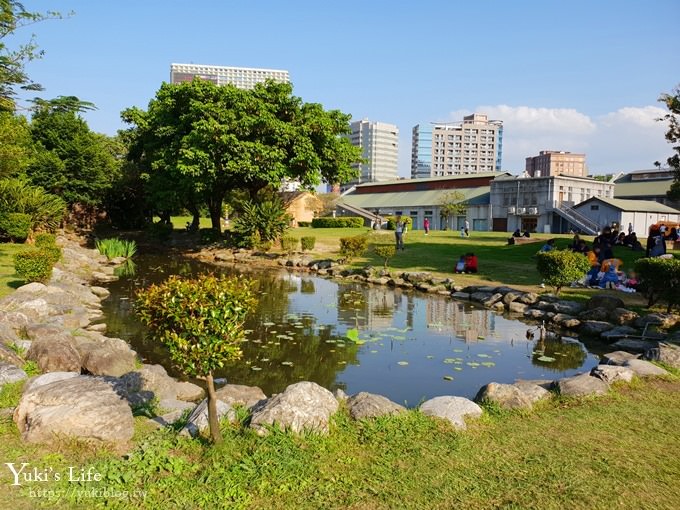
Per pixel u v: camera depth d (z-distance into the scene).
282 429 4.17
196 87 25.91
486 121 157.00
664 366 6.89
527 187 49.69
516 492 3.47
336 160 27.62
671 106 16.77
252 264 23.09
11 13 16.02
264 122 24.30
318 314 11.93
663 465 3.95
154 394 5.56
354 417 4.66
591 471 3.80
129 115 29.52
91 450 3.84
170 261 23.73
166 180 27.50
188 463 3.70
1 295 10.55
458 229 56.50
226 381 7.05
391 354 8.52
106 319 10.77
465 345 9.18
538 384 6.21
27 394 4.23
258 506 3.21
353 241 20.91
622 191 56.38
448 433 4.45
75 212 35.94
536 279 16.27
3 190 23.42
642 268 10.94
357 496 3.36
